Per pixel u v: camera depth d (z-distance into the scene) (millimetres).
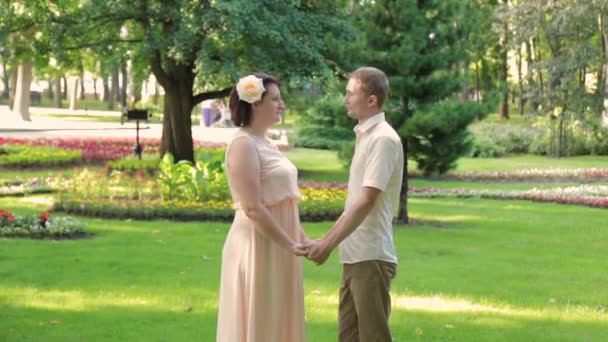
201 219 13133
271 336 4695
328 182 20500
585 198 17484
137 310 7234
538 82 35031
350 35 18625
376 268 4801
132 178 15312
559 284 8781
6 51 19469
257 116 4668
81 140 27578
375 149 4680
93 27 19094
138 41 19656
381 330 4840
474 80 52375
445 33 12938
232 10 16500
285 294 4770
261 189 4656
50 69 23500
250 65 18516
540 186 21344
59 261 9336
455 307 7602
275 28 17609
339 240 4609
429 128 12523
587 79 40469
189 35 17531
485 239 11969
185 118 20719
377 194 4645
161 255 9859
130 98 50906
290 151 30531
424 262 9961
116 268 9031
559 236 12422
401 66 12578
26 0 18453
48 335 6344
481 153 31047
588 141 31625
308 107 14344
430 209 15789
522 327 6918
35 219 11609
